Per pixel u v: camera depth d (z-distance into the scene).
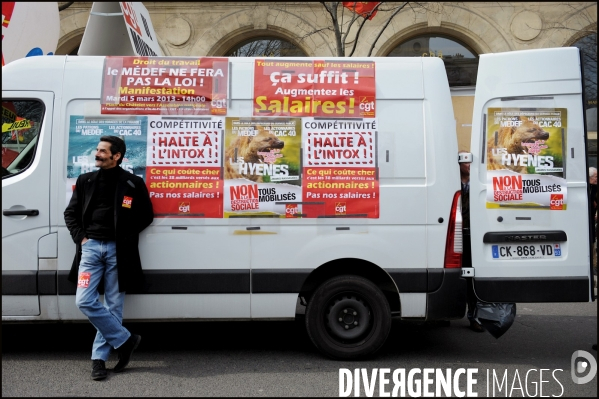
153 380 4.44
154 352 5.29
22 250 4.77
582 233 4.84
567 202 4.85
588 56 11.66
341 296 4.95
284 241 4.83
